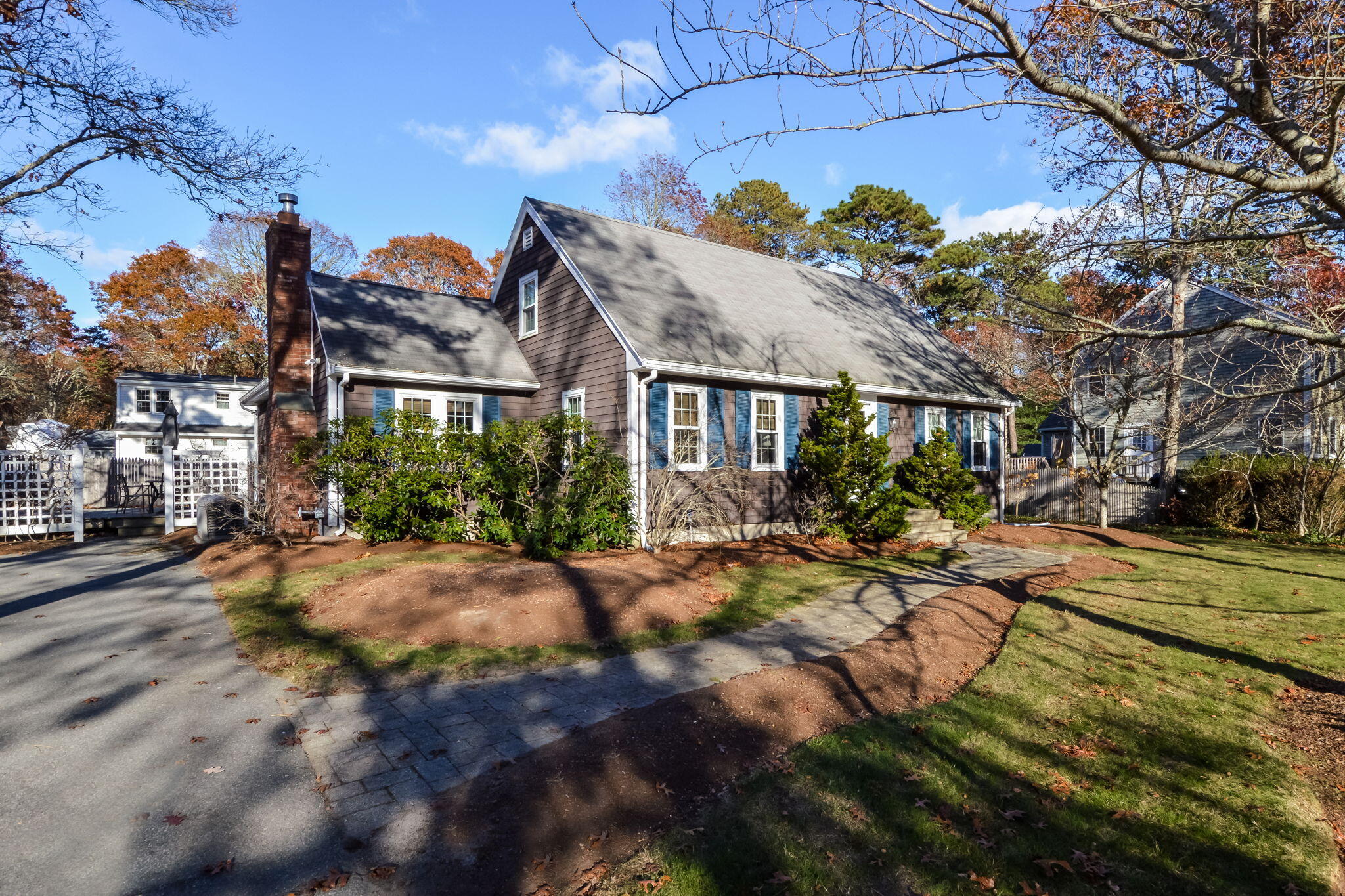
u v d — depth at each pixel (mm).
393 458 12000
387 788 3980
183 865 3252
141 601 8477
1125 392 16781
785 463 14594
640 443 12250
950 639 7160
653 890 3129
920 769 4371
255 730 4777
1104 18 4305
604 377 13336
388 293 16578
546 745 4516
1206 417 14031
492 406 15227
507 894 3094
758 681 5602
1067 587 10141
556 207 16219
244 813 3715
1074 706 5570
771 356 14195
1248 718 5438
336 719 4980
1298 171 5668
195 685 5629
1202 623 8211
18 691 5445
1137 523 19469
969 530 15867
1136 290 9578
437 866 3273
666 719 4844
